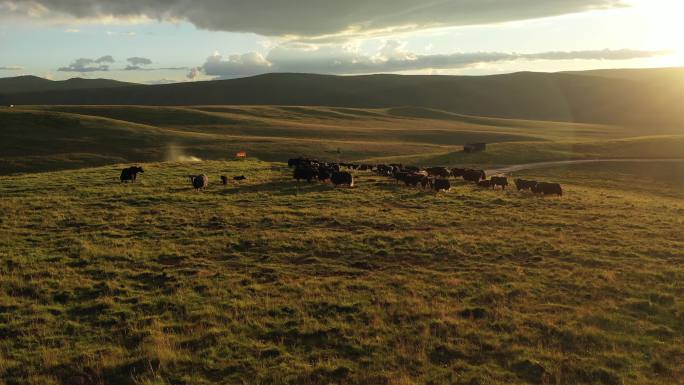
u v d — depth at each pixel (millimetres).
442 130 141625
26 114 107438
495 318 12906
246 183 35875
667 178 59125
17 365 10234
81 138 95500
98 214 24203
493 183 39156
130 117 138375
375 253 18828
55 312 13000
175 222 23109
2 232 20344
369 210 26766
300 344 11469
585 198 35469
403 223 23953
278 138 108125
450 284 15516
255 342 11414
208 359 10617
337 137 123688
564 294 14680
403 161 78500
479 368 10398
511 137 133375
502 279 16047
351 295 14430
